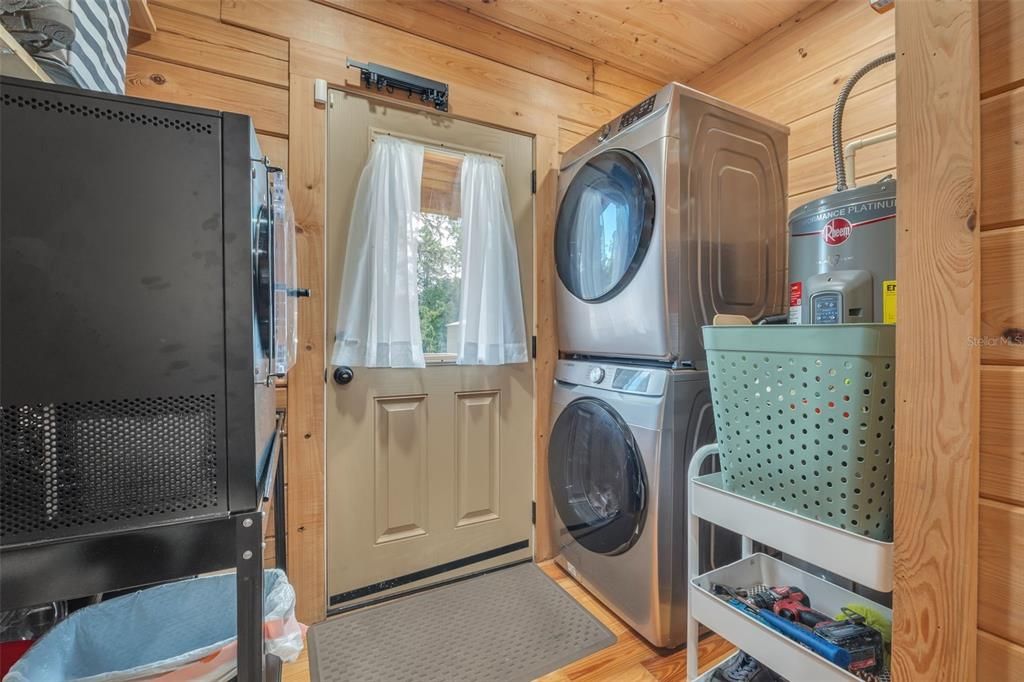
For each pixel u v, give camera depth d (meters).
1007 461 0.57
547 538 1.98
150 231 0.61
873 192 0.89
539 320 1.96
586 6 1.77
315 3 1.54
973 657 0.60
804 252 1.00
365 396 1.64
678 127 1.37
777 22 1.86
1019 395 0.56
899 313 0.67
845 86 1.15
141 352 0.61
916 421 0.65
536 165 1.95
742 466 0.92
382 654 1.38
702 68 2.18
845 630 0.87
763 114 1.94
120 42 1.11
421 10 1.71
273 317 0.90
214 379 0.65
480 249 1.79
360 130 1.63
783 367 0.82
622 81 2.19
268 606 0.88
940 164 0.62
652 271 1.39
